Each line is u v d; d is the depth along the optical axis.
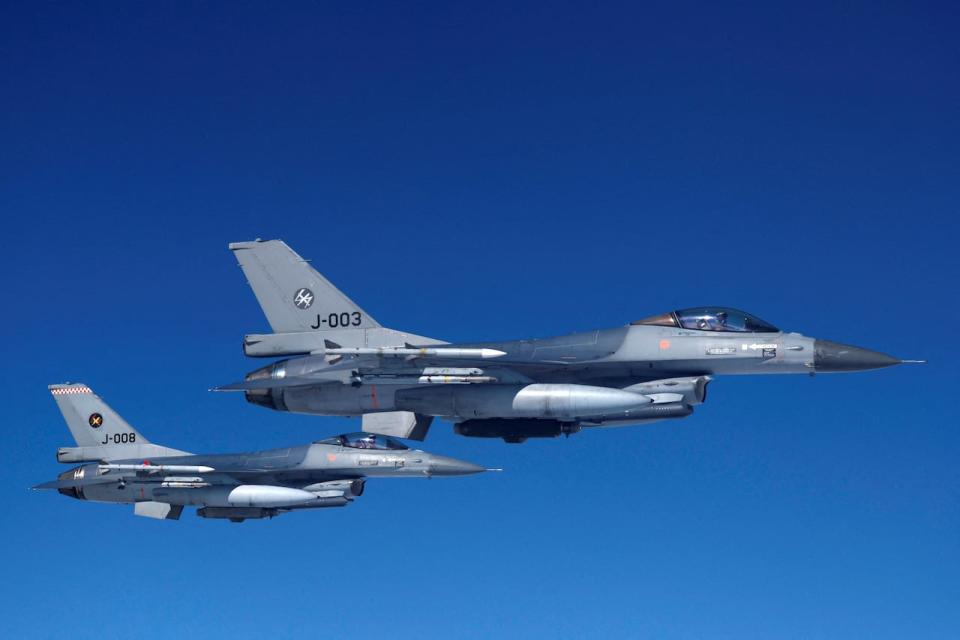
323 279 31.86
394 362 29.69
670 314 29.48
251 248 32.25
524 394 28.66
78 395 43.50
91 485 42.12
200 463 39.59
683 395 28.84
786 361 28.30
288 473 38.72
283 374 31.06
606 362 29.25
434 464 37.81
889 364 27.89
